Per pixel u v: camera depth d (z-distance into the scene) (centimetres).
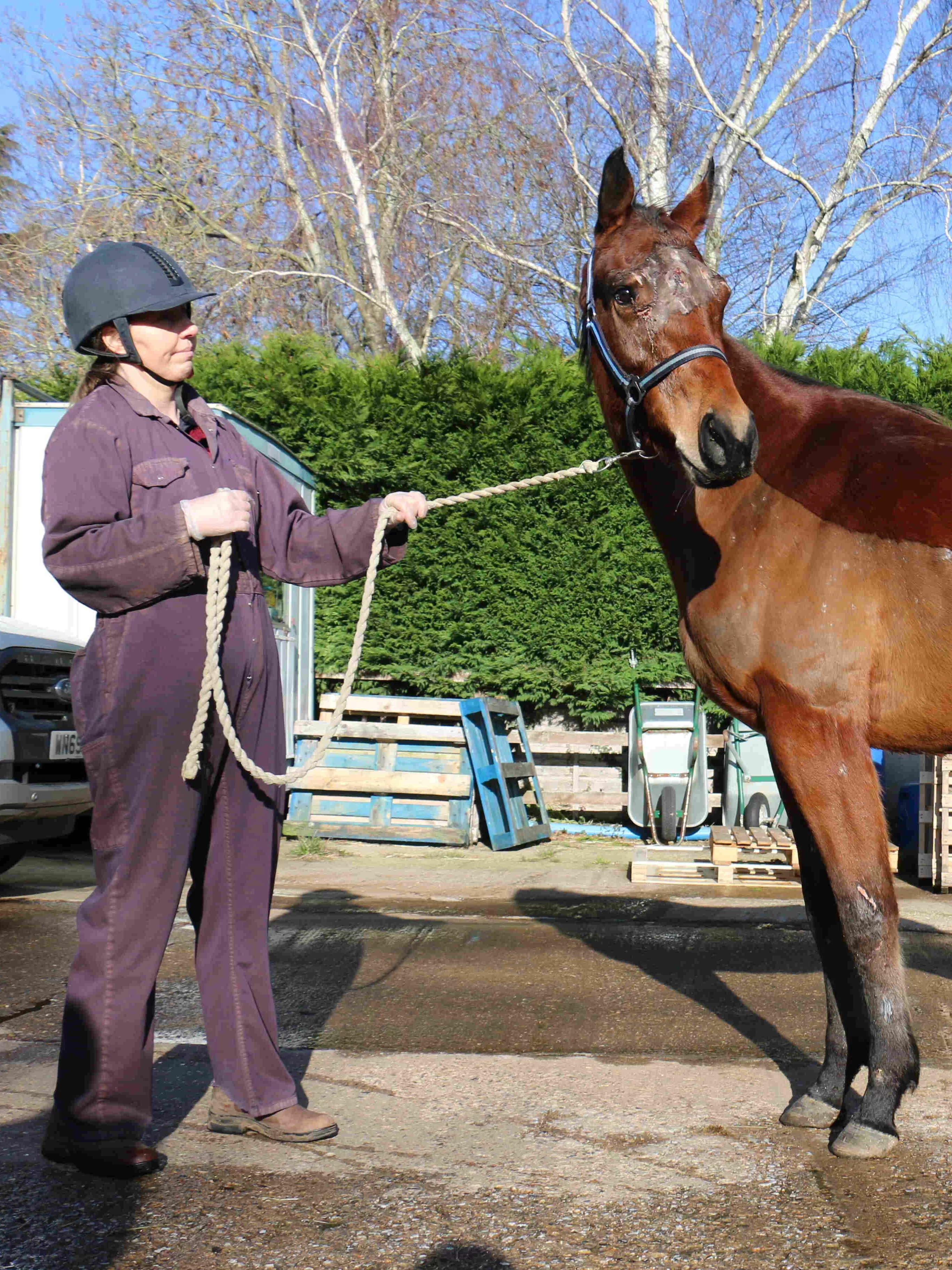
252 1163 232
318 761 235
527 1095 276
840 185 1187
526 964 428
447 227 1395
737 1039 328
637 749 762
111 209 1345
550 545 809
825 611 247
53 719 535
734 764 754
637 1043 323
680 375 252
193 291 240
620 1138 247
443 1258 190
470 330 1450
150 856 226
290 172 1429
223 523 216
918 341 791
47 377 1109
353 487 840
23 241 1338
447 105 1362
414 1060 305
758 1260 191
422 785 739
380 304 1260
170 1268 186
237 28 1279
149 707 224
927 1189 221
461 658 822
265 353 839
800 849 264
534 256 1365
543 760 854
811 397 273
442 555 821
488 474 809
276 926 501
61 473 224
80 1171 227
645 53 1223
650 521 289
